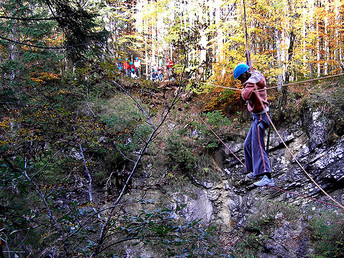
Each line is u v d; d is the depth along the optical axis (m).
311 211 11.72
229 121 14.95
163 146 13.95
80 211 4.41
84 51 6.36
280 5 13.17
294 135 13.69
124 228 4.12
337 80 13.96
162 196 13.02
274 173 13.48
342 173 11.60
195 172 14.08
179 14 17.72
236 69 3.94
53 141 5.30
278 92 14.91
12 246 5.46
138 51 20.83
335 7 14.08
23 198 6.07
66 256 4.27
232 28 13.89
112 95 13.88
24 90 6.48
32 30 10.98
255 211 12.98
